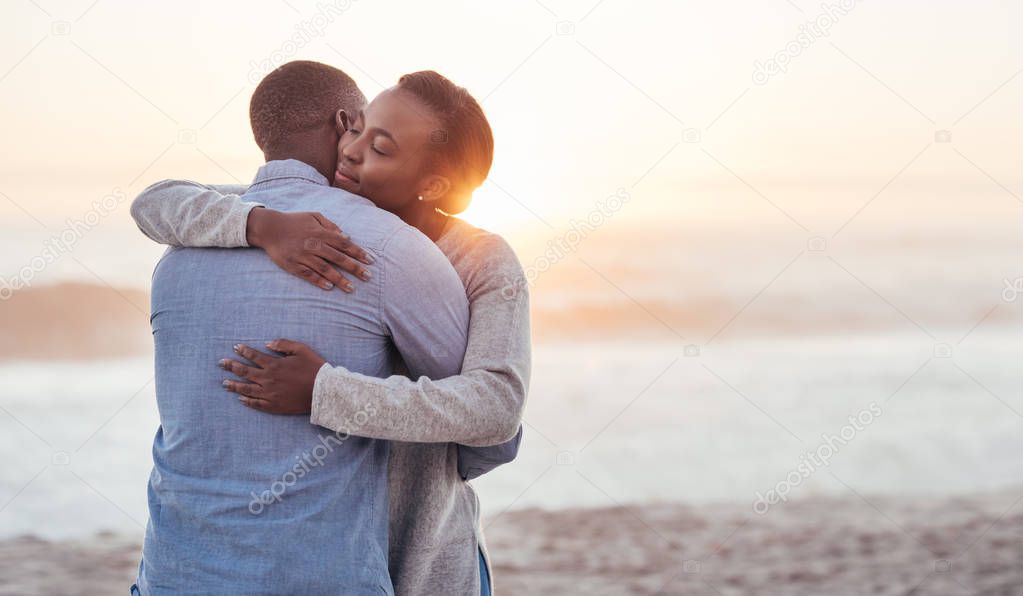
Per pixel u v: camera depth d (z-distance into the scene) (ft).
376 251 5.62
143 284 48.83
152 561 5.51
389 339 5.82
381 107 6.36
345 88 6.63
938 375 43.24
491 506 23.41
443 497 6.13
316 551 5.31
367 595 5.41
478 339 5.93
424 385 5.45
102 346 44.32
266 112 6.37
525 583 16.98
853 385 41.34
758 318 56.85
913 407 37.01
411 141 6.30
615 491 25.18
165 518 5.52
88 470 26.04
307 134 6.37
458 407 5.50
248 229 5.53
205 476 5.42
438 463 6.09
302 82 6.39
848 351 49.06
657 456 29.53
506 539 20.12
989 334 54.13
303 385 5.29
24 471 25.82
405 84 6.43
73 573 17.28
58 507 22.63
